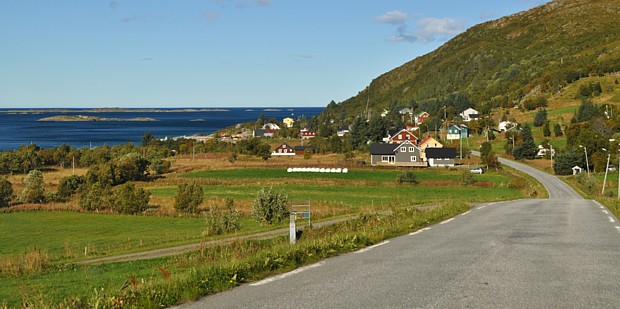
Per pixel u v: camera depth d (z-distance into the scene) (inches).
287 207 1314.0
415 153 3681.1
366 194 2135.8
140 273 603.2
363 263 387.5
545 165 3410.4
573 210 913.5
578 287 296.0
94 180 2630.4
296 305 268.1
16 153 3695.9
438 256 412.2
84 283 569.0
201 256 645.3
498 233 563.8
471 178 2468.0
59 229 1508.4
